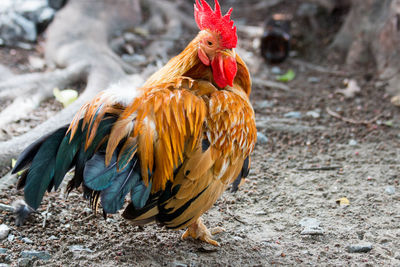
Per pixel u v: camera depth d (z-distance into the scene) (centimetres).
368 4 712
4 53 683
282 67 714
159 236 350
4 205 369
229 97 304
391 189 419
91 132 276
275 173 450
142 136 278
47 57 677
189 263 316
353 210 390
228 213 384
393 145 505
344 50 737
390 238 351
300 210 391
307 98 623
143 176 279
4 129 491
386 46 668
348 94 623
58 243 332
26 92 564
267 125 540
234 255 328
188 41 778
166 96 292
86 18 748
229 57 300
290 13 855
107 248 330
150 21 831
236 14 883
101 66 627
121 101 285
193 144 290
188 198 293
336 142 514
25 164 287
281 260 324
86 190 287
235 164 312
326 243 347
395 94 616
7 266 305
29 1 757
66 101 521
